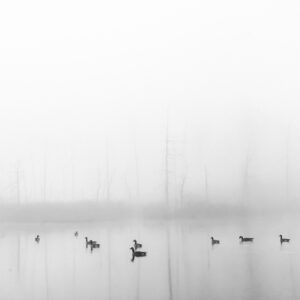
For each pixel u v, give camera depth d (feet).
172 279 104.32
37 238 174.91
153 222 252.83
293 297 83.97
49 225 245.04
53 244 168.66
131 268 119.96
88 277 109.81
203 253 139.13
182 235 185.26
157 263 125.59
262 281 98.63
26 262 133.39
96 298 88.22
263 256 130.62
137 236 185.47
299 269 110.93
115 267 121.90
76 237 188.03
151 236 184.75
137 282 102.27
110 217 288.71
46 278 109.91
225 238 171.42
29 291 95.71
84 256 142.10
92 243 156.25
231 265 118.62
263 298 83.56
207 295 87.35
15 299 88.63
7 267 125.70
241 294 87.20
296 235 175.83
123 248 155.43
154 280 103.91
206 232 193.36
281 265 116.57
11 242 176.04
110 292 92.89
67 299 88.02
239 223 231.91
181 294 88.94
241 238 161.89
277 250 141.08
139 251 140.97
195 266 119.03
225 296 85.97
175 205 286.05
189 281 101.14
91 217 287.07
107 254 144.25
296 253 134.92
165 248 151.53
